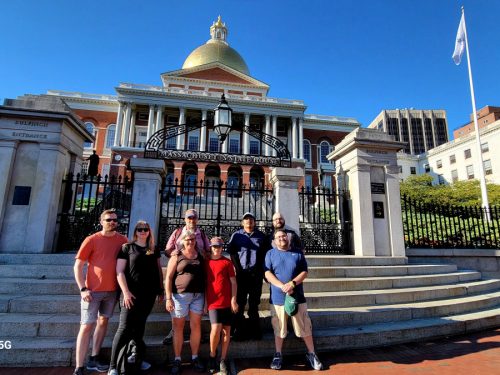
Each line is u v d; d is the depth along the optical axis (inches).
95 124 1690.5
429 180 1812.3
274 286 157.8
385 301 214.8
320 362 148.5
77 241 263.4
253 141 1688.0
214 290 147.7
